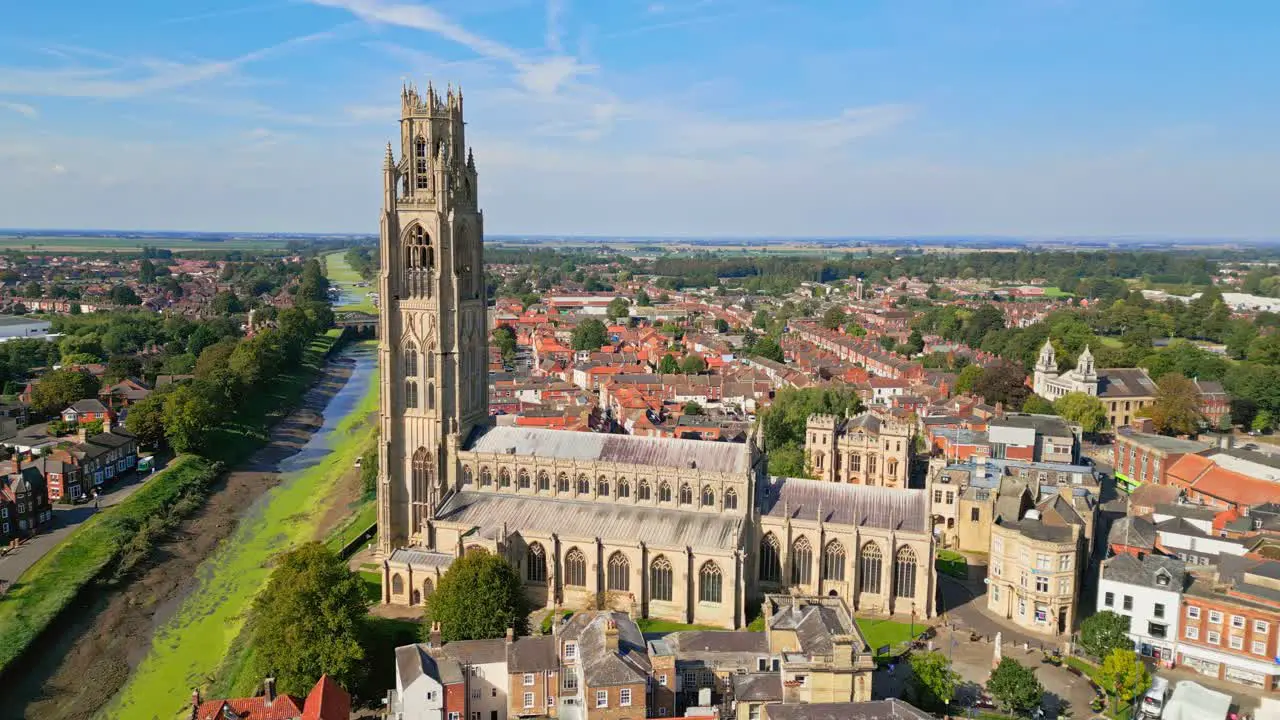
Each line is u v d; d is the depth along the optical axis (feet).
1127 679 372.58
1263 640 400.06
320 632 383.86
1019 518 536.83
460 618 409.69
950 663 420.36
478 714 368.27
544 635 407.64
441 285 518.78
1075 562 455.63
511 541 492.54
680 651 369.30
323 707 333.42
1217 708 357.20
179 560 608.60
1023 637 454.81
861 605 488.85
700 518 490.90
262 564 597.93
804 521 487.61
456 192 524.11
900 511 488.85
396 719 353.92
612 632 345.31
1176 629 422.00
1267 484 619.67
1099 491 635.66
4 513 610.24
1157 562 435.53
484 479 533.55
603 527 495.00
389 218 517.14
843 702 306.35
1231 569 427.33
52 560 572.10
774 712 300.20
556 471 517.14
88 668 462.60
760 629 464.65
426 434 533.96
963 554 588.50
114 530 634.02
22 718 417.90
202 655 474.49
